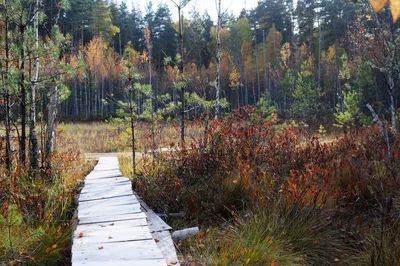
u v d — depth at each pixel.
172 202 6.58
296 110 26.30
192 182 7.30
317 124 24.42
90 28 45.66
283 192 5.68
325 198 5.50
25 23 7.36
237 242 4.68
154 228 5.29
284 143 7.80
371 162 6.90
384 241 4.46
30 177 6.65
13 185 6.00
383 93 20.44
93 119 36.53
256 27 56.16
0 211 5.10
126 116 10.42
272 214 5.21
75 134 20.73
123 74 10.34
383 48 8.55
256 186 6.27
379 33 9.20
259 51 48.53
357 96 20.14
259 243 4.59
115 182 7.96
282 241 4.76
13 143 9.00
